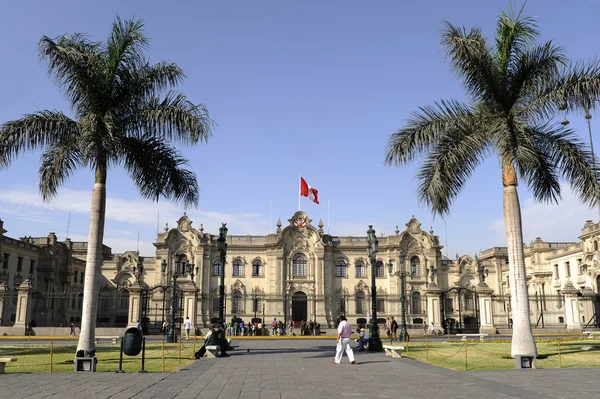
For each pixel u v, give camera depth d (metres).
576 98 21.64
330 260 73.38
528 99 22.53
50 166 23.06
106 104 22.47
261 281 72.56
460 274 73.69
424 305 71.81
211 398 12.68
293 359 23.66
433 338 43.94
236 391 13.82
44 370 19.55
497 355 24.75
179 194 24.61
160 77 23.50
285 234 73.44
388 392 13.60
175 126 22.97
